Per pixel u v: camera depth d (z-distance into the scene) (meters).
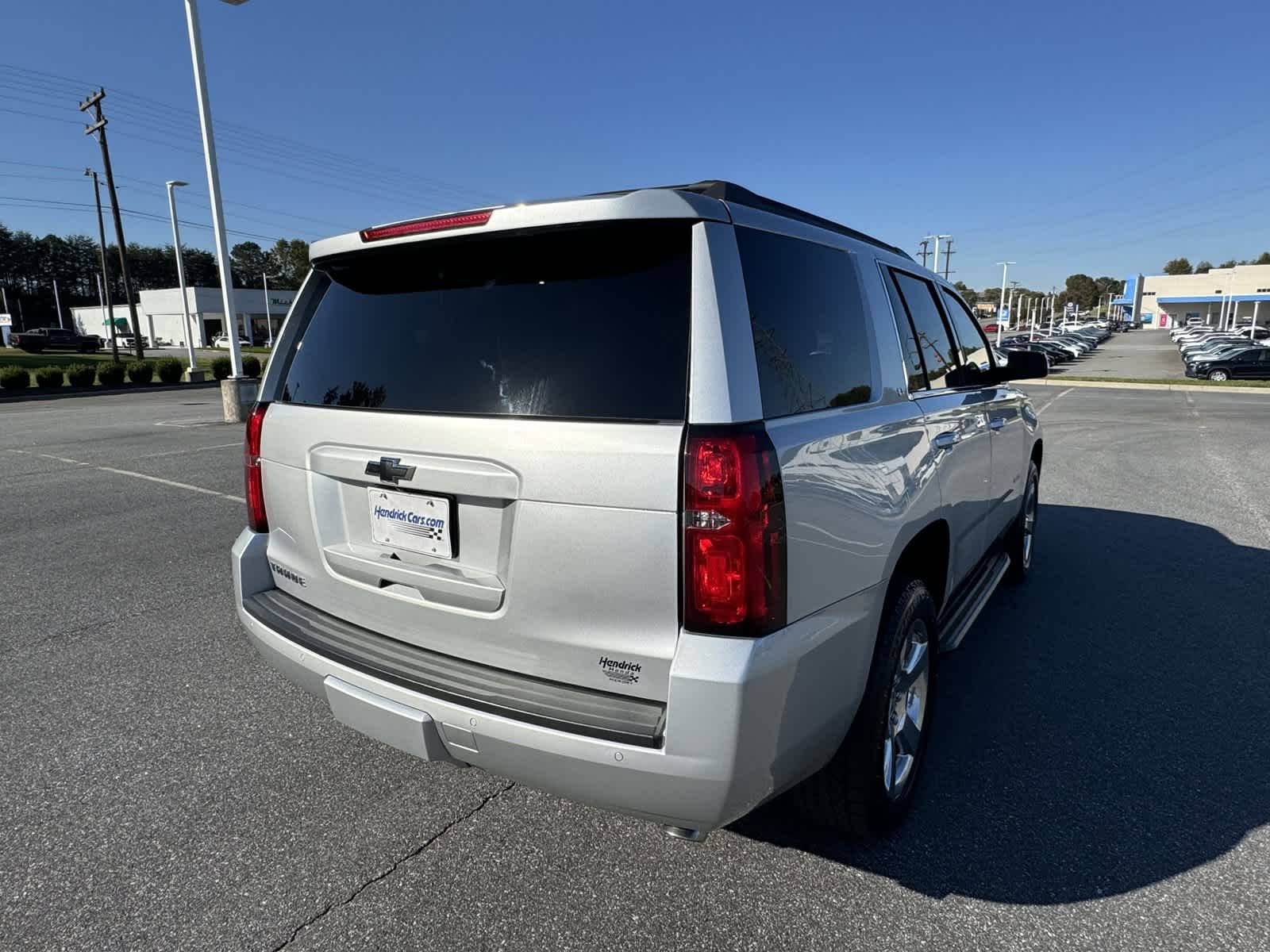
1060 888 2.27
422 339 2.20
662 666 1.79
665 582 1.76
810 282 2.25
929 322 3.19
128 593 4.97
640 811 1.82
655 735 1.75
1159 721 3.26
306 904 2.24
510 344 2.02
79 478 8.98
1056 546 6.00
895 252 3.14
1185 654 3.92
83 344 56.91
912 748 2.61
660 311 1.85
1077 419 15.95
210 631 4.34
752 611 1.73
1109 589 4.95
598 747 1.78
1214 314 111.94
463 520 2.05
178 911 2.21
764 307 1.99
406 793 2.80
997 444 3.73
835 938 2.08
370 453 2.21
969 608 3.41
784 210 2.34
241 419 15.49
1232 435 13.12
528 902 2.23
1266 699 3.46
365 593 2.31
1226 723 3.24
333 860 2.43
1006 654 3.92
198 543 6.16
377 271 2.37
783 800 2.75
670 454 1.73
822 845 2.48
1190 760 2.96
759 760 1.78
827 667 1.98
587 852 2.46
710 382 1.76
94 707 3.45
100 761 3.01
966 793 2.75
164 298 79.62
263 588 2.71
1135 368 39.88
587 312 1.94
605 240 1.96
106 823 2.62
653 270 1.90
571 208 1.90
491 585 2.00
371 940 2.10
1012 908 2.19
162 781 2.88
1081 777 2.85
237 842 2.52
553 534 1.87
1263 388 26.44
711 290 1.83
